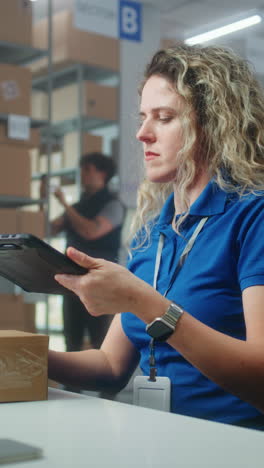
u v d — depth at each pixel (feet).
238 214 3.47
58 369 3.67
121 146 16.03
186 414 3.32
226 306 3.37
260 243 3.28
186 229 3.71
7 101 11.57
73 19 14.88
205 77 3.67
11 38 11.87
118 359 3.93
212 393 3.28
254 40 20.76
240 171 3.58
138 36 15.64
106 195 12.08
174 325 2.84
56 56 15.15
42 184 12.46
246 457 1.92
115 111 15.81
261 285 3.15
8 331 3.20
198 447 2.04
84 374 3.77
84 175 12.14
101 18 14.83
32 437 2.17
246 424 3.21
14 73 11.68
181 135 3.60
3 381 2.87
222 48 3.90
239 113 3.68
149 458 1.90
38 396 2.95
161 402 3.26
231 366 2.87
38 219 11.84
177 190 3.82
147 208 4.33
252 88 3.81
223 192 3.63
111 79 16.78
